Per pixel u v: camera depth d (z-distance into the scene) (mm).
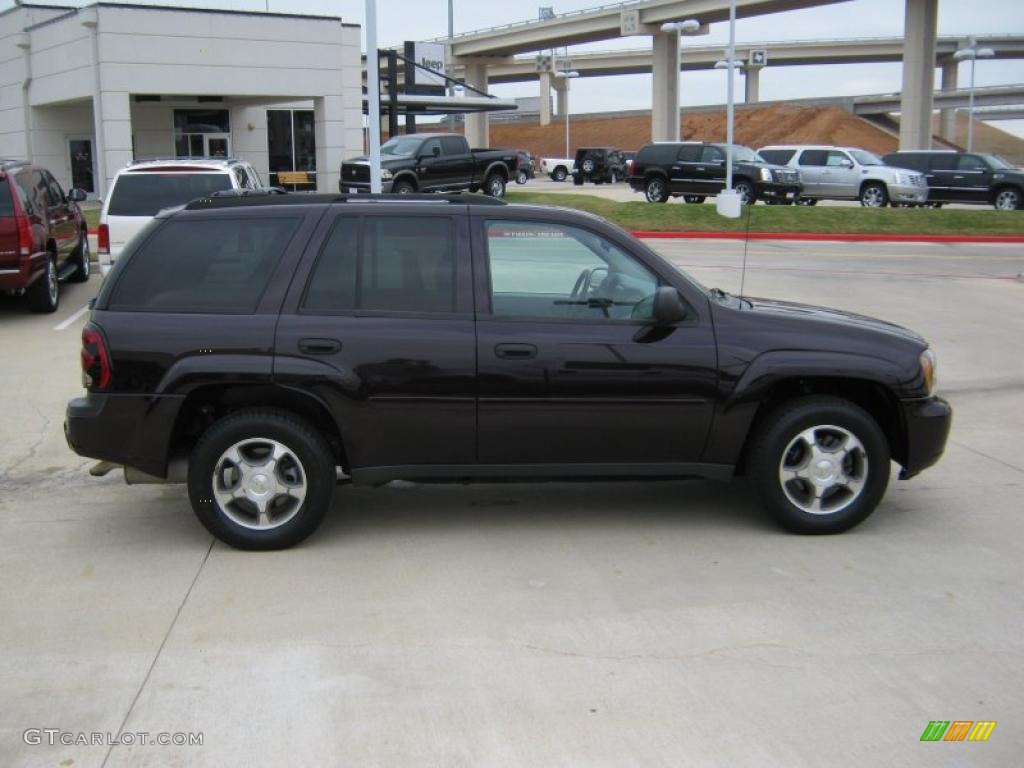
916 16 59938
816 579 5227
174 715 3902
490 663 4320
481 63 91000
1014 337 12188
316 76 32625
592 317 5629
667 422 5637
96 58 29719
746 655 4395
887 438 6086
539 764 3576
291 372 5418
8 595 5012
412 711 3930
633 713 3920
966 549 5664
